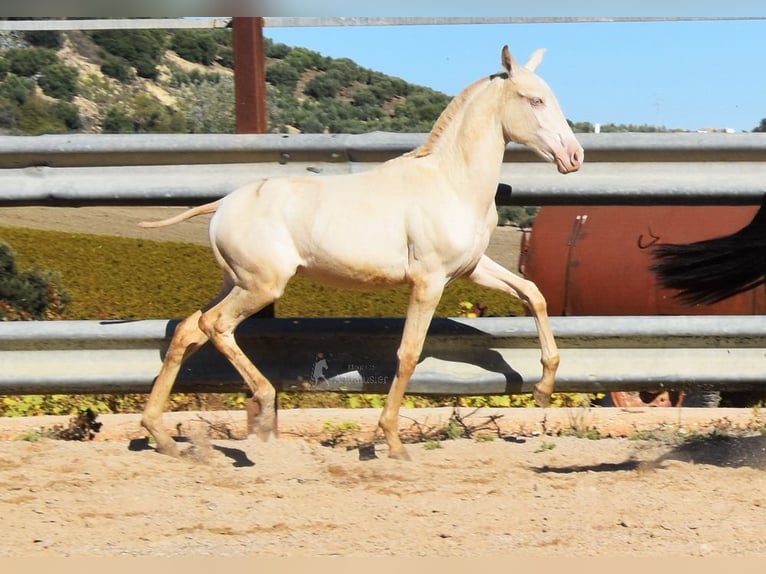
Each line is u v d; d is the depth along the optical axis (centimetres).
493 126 805
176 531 618
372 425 972
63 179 888
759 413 1015
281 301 2248
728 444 859
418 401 1091
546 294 1513
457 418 945
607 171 879
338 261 791
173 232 4412
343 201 797
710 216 1325
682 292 851
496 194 880
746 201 878
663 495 686
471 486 720
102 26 960
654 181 876
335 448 875
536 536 606
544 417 961
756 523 627
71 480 731
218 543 596
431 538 605
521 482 730
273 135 874
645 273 1362
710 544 589
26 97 7444
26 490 707
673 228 1350
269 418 837
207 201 887
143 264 3020
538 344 881
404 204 793
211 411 1034
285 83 7369
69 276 2750
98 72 8300
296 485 724
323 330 872
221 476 750
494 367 882
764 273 822
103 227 4456
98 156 879
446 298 2392
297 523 632
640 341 875
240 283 809
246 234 799
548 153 796
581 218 1480
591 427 984
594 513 648
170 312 2242
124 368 886
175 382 887
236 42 925
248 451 823
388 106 7219
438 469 780
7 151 874
